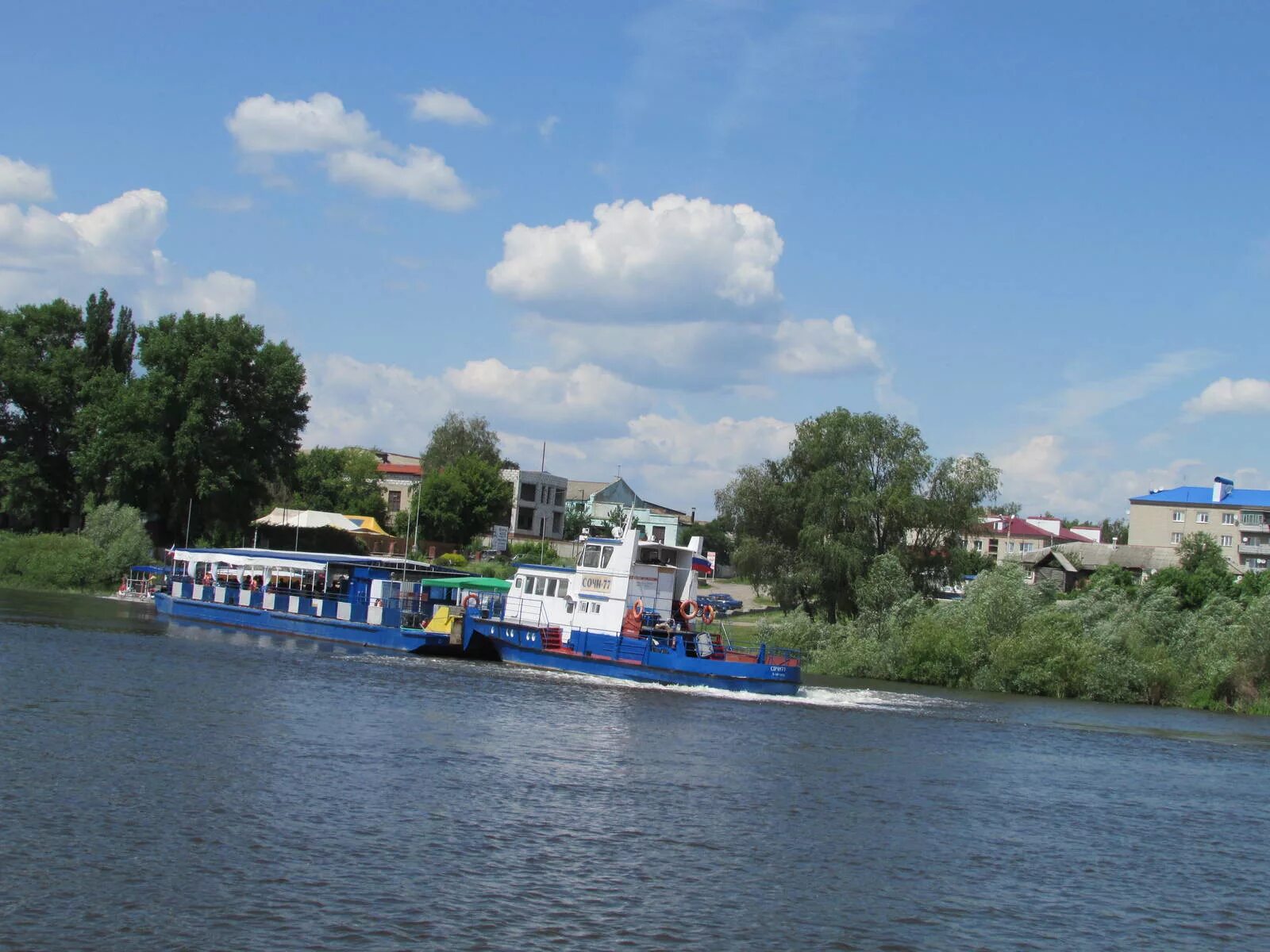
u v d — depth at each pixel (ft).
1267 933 79.36
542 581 209.05
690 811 101.55
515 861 82.33
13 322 418.31
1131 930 78.07
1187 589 410.72
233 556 266.57
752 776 119.24
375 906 71.15
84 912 67.05
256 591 251.39
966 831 102.89
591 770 115.34
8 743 106.22
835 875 85.35
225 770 102.17
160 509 411.54
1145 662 247.70
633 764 120.37
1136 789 131.44
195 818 86.69
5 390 408.05
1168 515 624.59
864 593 283.38
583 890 77.15
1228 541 609.01
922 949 71.36
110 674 154.51
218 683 154.30
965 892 83.61
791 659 198.08
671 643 193.36
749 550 317.42
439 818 91.91
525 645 204.23
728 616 393.09
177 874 74.28
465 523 536.42
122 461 389.60
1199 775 145.07
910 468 309.83
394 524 547.90
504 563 472.03
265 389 423.23
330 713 136.77
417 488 537.65
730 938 70.64
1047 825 107.96
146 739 112.47
